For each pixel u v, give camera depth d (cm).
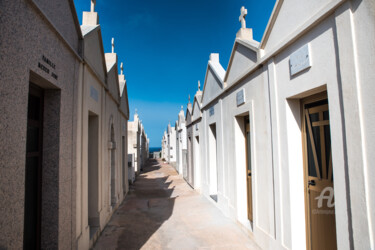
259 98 422
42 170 302
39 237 295
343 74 233
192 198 846
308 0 289
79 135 380
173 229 528
